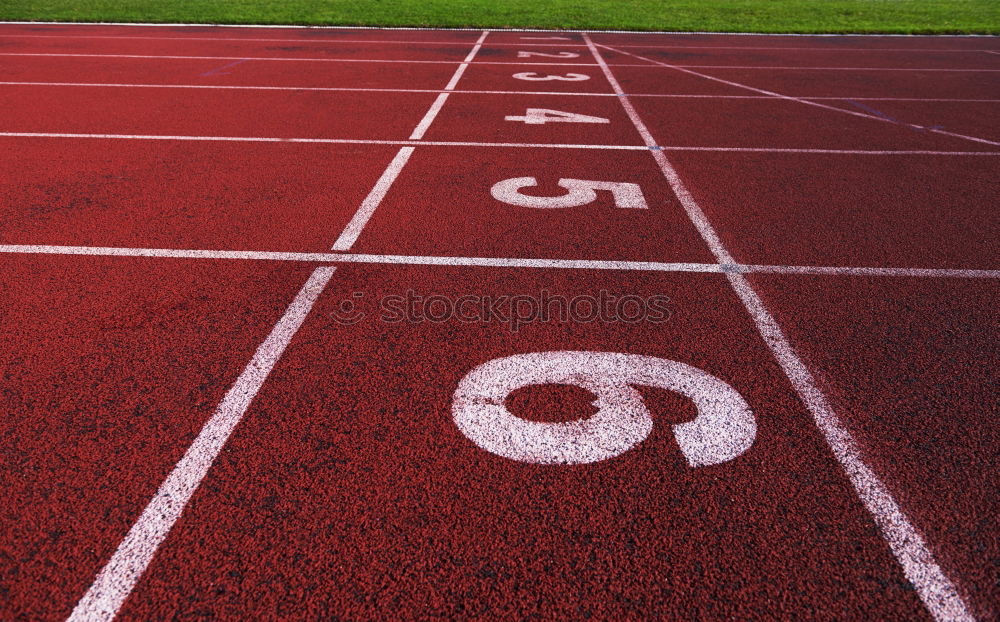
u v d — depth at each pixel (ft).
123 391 9.36
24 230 14.56
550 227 15.26
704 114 26.91
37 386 9.42
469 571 6.79
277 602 6.46
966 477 8.01
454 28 53.78
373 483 7.84
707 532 7.26
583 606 6.46
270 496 7.64
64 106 26.27
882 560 6.97
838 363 10.25
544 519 7.40
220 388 9.46
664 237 14.82
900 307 11.92
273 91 29.89
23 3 60.08
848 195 17.63
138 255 13.51
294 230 14.88
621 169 19.63
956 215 16.31
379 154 20.74
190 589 6.58
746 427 8.83
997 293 12.44
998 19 61.52
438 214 15.94
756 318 11.53
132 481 7.83
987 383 9.78
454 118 25.55
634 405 9.25
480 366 10.07
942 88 33.09
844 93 31.68
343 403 9.19
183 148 20.93
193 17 54.34
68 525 7.25
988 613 6.44
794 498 7.70
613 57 41.98
